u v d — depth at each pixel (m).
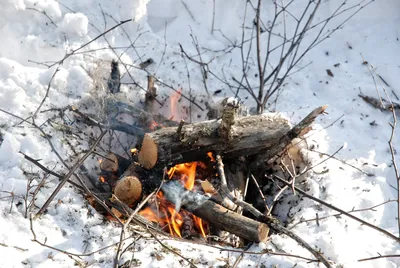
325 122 2.36
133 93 2.40
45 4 2.42
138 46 2.56
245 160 2.12
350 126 2.37
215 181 2.01
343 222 1.92
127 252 1.70
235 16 2.74
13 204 1.79
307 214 1.96
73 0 2.53
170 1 2.73
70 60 2.36
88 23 2.49
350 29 2.73
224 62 2.63
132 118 2.30
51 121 2.08
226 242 1.91
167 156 1.96
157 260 1.69
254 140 2.01
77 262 1.66
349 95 2.50
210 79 2.53
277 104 2.43
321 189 2.05
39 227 1.74
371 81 2.55
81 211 1.81
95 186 2.09
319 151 2.20
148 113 2.25
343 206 2.00
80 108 2.23
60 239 1.73
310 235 1.87
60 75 2.26
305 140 2.17
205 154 2.01
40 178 1.90
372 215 2.00
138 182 1.92
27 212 1.77
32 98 2.17
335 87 2.53
